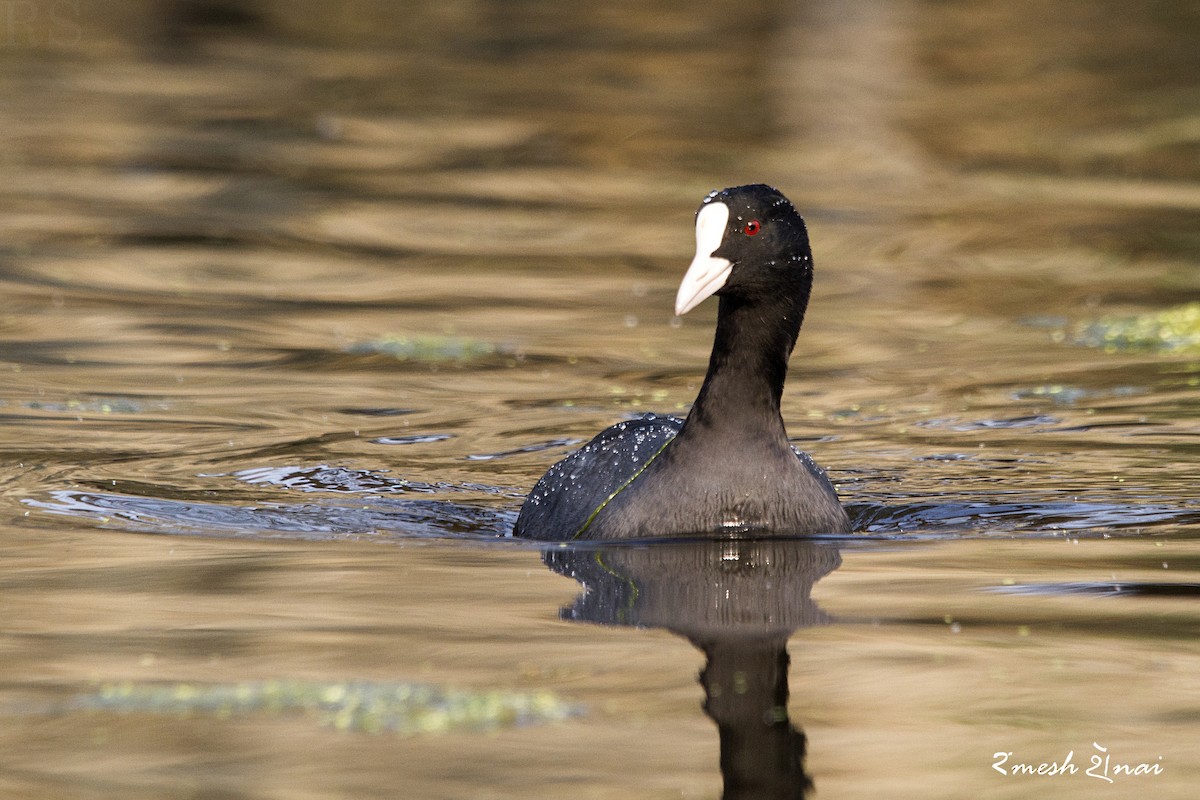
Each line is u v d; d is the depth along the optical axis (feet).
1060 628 28.27
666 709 24.40
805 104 114.52
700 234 33.91
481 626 28.40
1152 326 59.57
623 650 27.09
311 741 23.15
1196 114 109.70
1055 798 21.29
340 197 84.94
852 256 72.90
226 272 67.72
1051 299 64.39
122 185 86.48
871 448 43.47
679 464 34.27
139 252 70.85
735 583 31.17
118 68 126.62
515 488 39.83
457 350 55.26
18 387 48.75
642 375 52.21
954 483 39.91
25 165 90.99
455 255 72.23
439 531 35.70
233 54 134.41
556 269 69.87
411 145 99.91
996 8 157.48
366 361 53.42
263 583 31.12
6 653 26.76
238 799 21.12
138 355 53.47
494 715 24.09
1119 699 24.89
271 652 26.91
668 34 145.48
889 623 28.55
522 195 86.74
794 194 87.20
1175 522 36.09
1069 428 45.32
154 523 35.81
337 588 30.78
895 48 137.59
